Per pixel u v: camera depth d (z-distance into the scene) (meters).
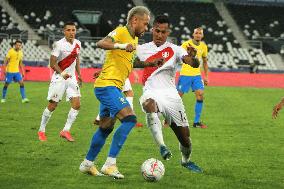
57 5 63.19
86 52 55.75
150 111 10.47
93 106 25.14
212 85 45.66
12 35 55.38
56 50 14.80
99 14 62.66
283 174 10.94
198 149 14.03
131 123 9.52
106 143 14.59
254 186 9.74
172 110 10.62
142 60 10.63
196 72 19.30
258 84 46.25
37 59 53.66
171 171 10.91
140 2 66.38
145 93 10.84
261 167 11.68
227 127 19.23
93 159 9.95
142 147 13.98
